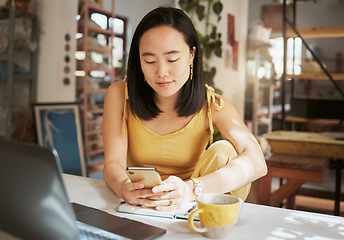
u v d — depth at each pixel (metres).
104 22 6.70
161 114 1.41
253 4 6.88
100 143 4.95
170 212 1.02
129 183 1.12
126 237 0.82
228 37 4.32
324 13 7.14
